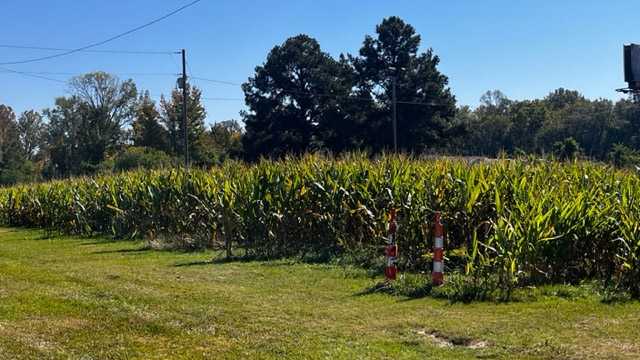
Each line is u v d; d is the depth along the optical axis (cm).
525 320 818
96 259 1547
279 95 6688
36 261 1494
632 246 969
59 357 691
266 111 6694
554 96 10175
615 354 654
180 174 2019
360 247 1451
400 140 6247
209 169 2145
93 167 5694
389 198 1387
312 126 6681
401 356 673
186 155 4231
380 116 6353
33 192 2875
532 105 8194
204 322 823
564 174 1401
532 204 1084
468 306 920
